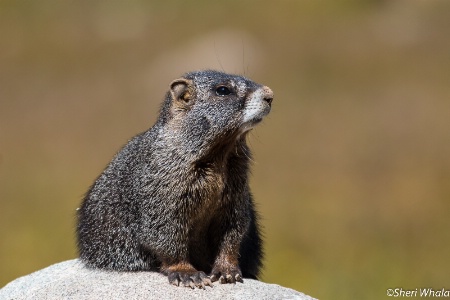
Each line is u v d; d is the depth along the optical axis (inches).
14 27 2202.3
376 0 2119.8
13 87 1849.2
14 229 1133.7
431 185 1219.2
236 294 460.4
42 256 1051.9
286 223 1108.5
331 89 1689.2
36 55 2015.3
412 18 2027.6
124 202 490.9
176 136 473.7
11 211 1199.6
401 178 1259.2
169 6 2223.2
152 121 1610.5
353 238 1064.2
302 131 1478.8
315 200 1193.4
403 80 1695.4
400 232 1086.4
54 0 2367.1
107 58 1967.3
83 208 521.0
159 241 473.7
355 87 1685.5
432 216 1134.4
